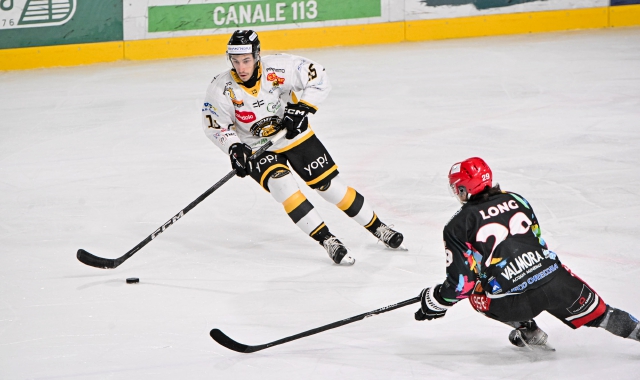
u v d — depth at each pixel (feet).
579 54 105.91
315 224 45.50
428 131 75.77
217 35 121.80
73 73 113.91
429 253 46.73
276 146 46.19
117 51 120.67
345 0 122.62
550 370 31.53
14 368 33.81
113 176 67.26
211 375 32.53
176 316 39.22
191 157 72.23
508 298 30.48
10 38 117.29
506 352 33.45
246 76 43.34
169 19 120.67
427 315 31.91
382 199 57.41
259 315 38.99
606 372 31.04
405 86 95.14
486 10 123.95
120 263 44.39
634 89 86.28
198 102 93.76
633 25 123.95
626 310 36.78
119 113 90.33
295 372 32.53
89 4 118.52
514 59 105.91
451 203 55.72
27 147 78.33
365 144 72.69
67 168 70.44
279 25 122.01
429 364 32.71
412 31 124.47
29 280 44.86
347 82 99.04
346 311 39.04
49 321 38.93
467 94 89.45
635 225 48.65
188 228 53.72
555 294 30.14
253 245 50.03
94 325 38.34
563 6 123.75
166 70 112.98
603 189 56.08
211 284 43.57
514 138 71.46
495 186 31.01
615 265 42.52
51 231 53.98
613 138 69.21
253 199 59.67
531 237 30.42
